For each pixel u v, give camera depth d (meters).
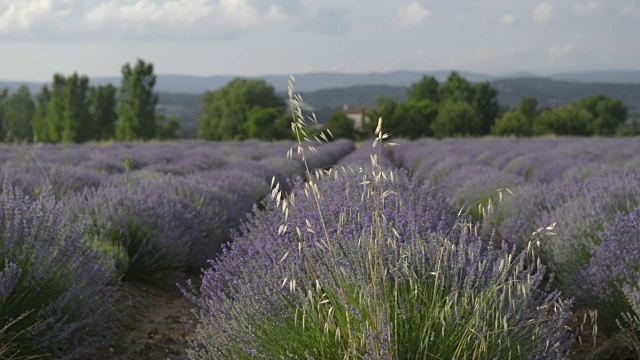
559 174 10.79
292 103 2.17
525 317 2.65
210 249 6.20
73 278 3.66
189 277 5.93
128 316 4.49
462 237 2.97
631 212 4.42
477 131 73.12
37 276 3.41
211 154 16.72
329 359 2.52
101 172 10.57
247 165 12.27
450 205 4.87
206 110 102.88
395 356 2.35
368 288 2.45
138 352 3.87
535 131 74.56
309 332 2.64
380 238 2.43
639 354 3.35
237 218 7.19
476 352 2.31
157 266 5.54
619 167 10.46
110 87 71.62
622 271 3.76
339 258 2.90
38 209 3.77
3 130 79.06
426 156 22.12
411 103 78.88
